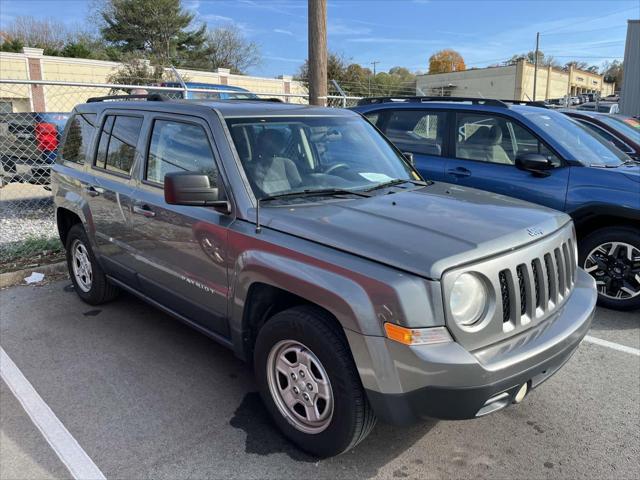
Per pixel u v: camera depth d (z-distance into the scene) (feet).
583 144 18.35
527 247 9.20
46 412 11.28
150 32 152.46
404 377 8.00
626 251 16.37
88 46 154.40
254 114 12.05
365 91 105.91
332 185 11.69
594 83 226.58
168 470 9.53
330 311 8.60
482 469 9.66
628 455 10.05
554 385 12.61
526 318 9.08
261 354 10.12
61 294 18.12
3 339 14.69
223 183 10.88
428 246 8.52
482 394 8.04
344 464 9.73
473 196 11.84
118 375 12.82
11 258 20.59
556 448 10.25
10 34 188.03
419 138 20.76
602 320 16.37
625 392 12.29
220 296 10.93
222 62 173.99
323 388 9.27
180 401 11.75
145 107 13.74
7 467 9.62
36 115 28.50
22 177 28.30
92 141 15.78
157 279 12.98
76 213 15.93
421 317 7.88
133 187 13.48
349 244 8.82
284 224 9.76
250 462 9.77
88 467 9.62
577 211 16.71
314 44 26.21
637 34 63.21
